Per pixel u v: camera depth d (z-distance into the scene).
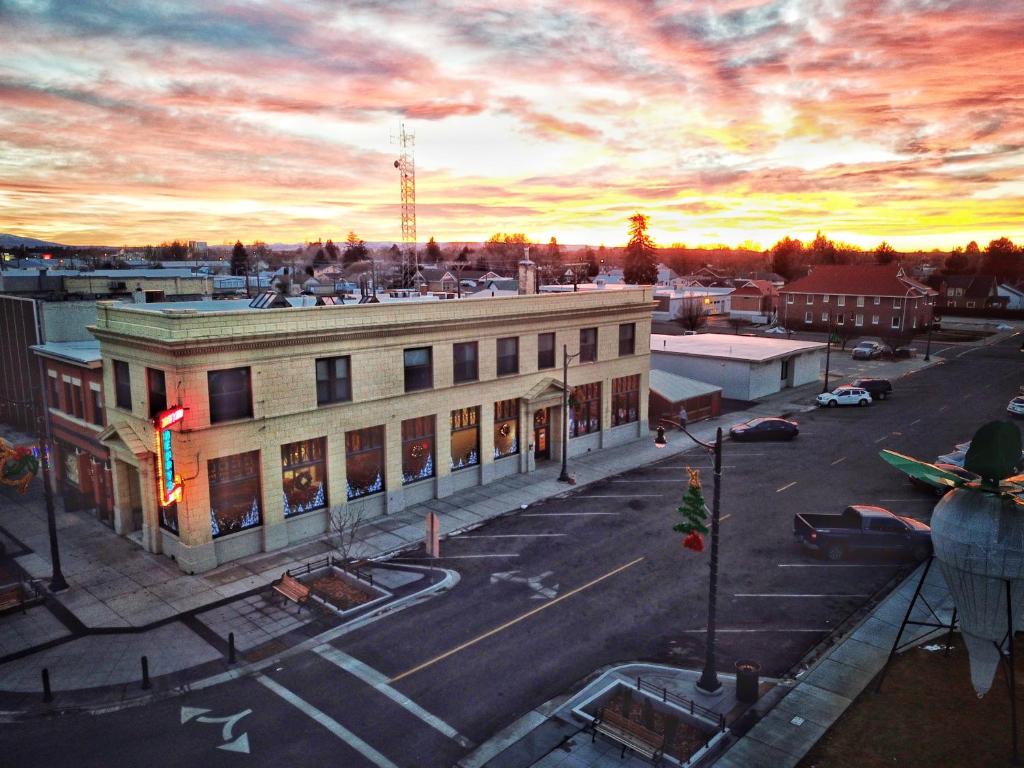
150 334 26.52
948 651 20.94
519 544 29.41
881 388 59.88
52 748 16.91
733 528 31.20
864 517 27.88
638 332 45.56
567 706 18.47
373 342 31.27
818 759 16.30
